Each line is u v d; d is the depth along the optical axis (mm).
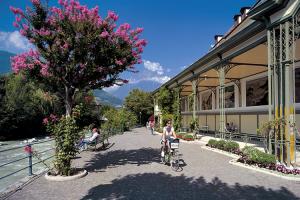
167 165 11180
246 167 10469
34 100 43188
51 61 9656
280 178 8711
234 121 29484
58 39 9539
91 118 39812
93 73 10141
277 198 6648
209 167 10664
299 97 18625
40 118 44281
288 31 10164
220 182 8250
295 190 7324
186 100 46094
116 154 14922
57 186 7930
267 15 11133
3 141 37375
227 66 18859
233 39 15266
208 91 37469
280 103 10555
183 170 10094
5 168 14891
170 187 7715
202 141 21766
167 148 11555
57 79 9906
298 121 19281
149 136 30906
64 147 8984
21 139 40500
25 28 9430
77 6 9641
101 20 9797
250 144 18547
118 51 10078
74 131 9227
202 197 6770
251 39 14367
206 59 20000
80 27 9430
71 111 10539
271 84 11164
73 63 9648
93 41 9703
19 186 7914
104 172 9898
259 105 24688
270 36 11188
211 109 36312
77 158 13578
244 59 18141
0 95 41750
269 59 11141
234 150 14141
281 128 10297
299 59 17969
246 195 6906
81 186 7906
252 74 25625
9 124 39062
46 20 9609
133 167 10820
